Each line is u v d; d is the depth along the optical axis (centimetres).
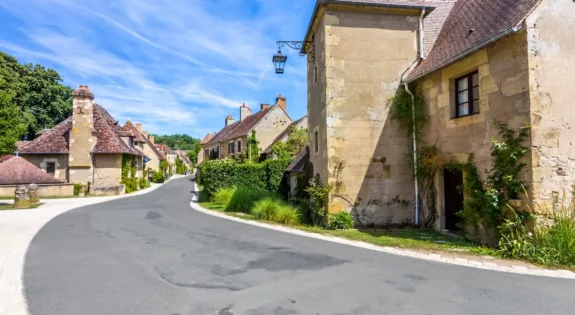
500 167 675
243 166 2009
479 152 750
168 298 421
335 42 985
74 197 2219
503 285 455
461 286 452
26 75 3319
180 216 1250
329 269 538
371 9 999
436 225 917
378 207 977
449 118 854
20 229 961
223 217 1215
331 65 980
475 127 763
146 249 695
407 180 991
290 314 368
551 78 637
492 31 712
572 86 648
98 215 1288
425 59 985
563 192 624
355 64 992
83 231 923
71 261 604
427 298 411
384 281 475
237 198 1446
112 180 2497
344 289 445
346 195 969
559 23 652
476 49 721
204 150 5062
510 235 635
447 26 1030
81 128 2420
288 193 1822
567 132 638
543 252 569
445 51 882
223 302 405
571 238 565
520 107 644
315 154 1123
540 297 411
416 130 973
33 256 642
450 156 849
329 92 973
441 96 886
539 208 611
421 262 575
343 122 977
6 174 1908
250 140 3378
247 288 455
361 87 990
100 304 403
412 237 812
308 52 1245
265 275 511
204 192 2144
